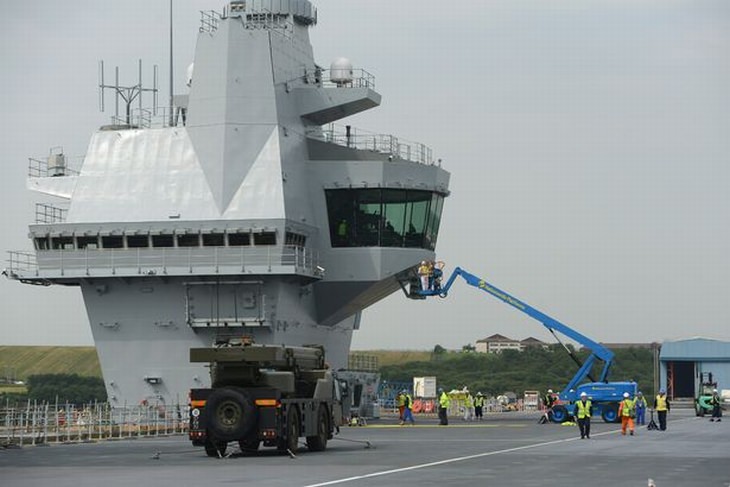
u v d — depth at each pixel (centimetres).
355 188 9338
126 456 5044
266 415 4794
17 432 7306
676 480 3588
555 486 3366
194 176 8906
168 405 8612
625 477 3697
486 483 3462
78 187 9069
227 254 8738
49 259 9006
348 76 9600
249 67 8931
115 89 9456
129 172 9025
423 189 9506
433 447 5547
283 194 8781
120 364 9038
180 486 3384
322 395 5284
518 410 15088
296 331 9169
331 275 9431
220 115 8912
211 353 4925
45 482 3572
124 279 8988
